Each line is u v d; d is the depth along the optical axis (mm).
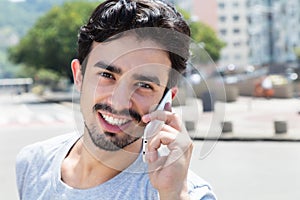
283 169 9742
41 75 82562
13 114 30281
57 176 1542
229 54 100938
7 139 16453
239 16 101062
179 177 1242
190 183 1348
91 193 1441
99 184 1463
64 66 47469
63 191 1496
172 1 1406
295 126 17453
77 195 1459
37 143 1714
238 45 100938
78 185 1503
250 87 36719
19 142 15508
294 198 7461
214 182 8609
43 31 49656
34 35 51375
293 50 77688
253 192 7863
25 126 21422
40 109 34406
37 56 51156
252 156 11484
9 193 7895
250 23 99250
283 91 32906
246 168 9875
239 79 38344
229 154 11758
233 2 101062
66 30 46500
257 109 25766
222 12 101375
